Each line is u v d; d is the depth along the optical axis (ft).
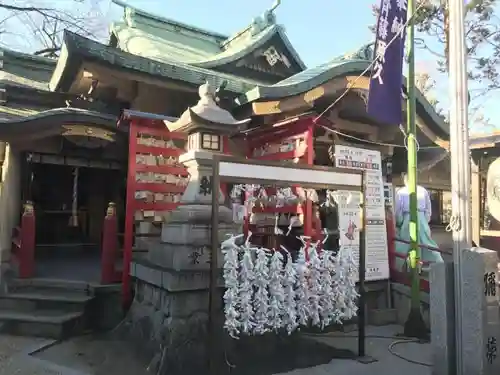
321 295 18.57
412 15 20.77
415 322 22.79
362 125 30.96
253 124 27.78
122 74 26.61
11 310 23.40
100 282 24.75
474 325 14.17
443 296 14.89
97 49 25.05
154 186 24.58
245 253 16.69
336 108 28.71
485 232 32.55
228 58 38.47
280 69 42.45
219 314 18.30
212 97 20.81
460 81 14.92
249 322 16.48
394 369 17.93
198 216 18.79
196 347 17.12
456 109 14.92
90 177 39.86
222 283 18.45
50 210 38.17
